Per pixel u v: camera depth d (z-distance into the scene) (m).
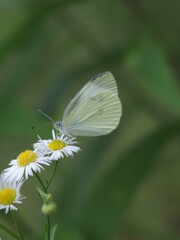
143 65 0.64
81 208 0.66
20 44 0.70
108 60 0.68
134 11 0.70
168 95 0.63
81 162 0.68
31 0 0.68
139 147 0.67
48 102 0.69
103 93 0.59
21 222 0.67
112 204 0.66
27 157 0.56
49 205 0.55
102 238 0.65
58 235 0.66
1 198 0.56
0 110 0.65
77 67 0.70
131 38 0.66
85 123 0.59
